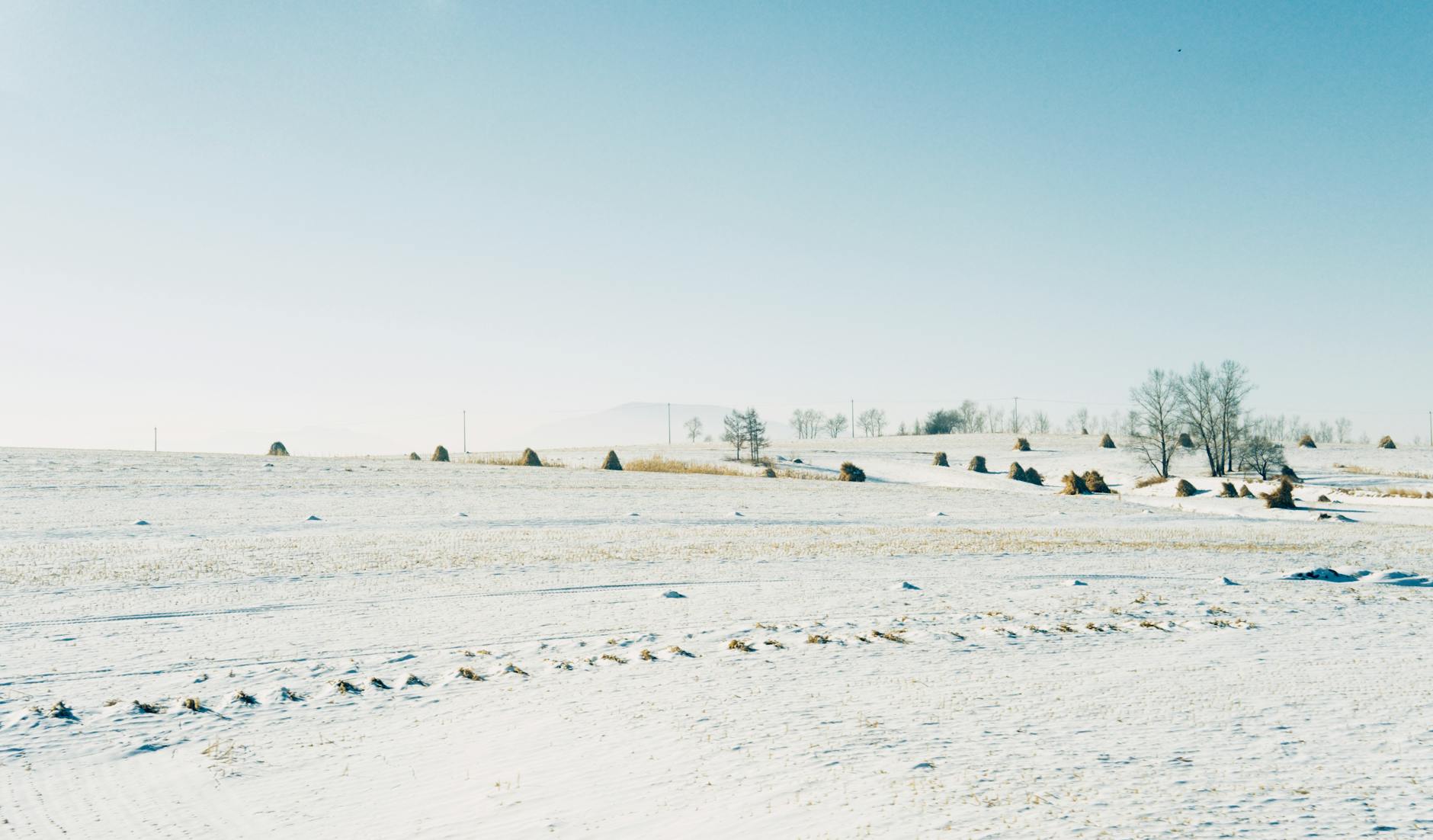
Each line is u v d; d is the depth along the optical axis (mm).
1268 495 57156
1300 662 14055
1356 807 7543
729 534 35656
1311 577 24953
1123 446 97188
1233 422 92438
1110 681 12812
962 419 168750
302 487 50531
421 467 68000
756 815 7801
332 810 8539
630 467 76875
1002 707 11344
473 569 25203
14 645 15703
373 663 14703
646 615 18734
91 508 39094
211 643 16109
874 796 8102
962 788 8219
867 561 27875
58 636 16391
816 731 10414
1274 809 7523
